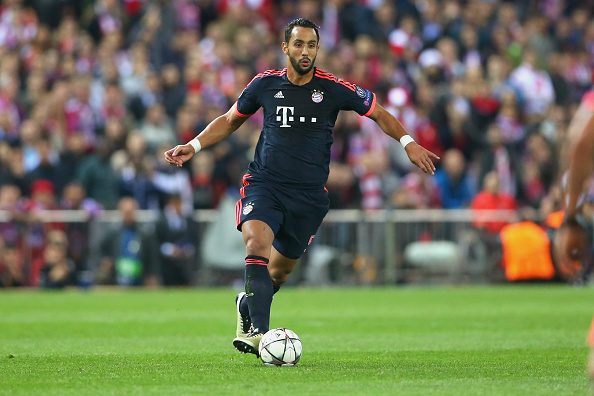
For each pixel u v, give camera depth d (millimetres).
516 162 64125
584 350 23812
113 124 59188
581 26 83375
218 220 55812
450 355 22453
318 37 20766
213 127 21953
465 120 66625
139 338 27219
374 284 56656
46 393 15625
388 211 57219
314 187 21141
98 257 54125
